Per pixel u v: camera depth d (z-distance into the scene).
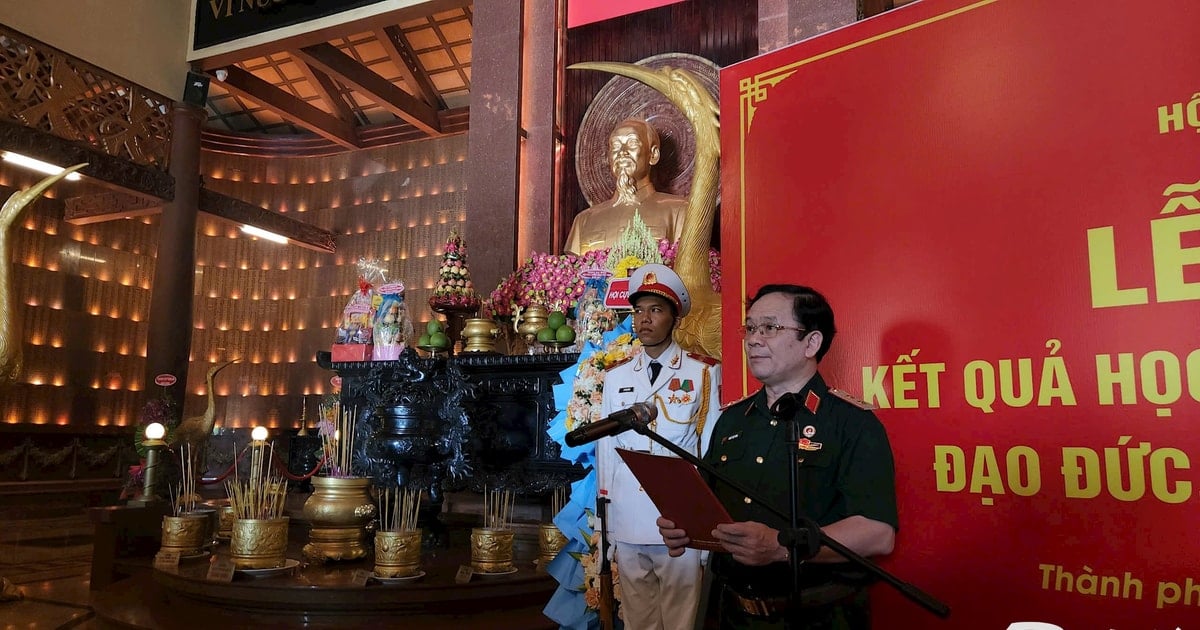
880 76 2.66
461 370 5.33
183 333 11.41
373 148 16.70
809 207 2.79
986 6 2.43
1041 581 2.20
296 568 4.04
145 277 14.98
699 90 6.04
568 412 3.42
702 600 1.99
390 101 14.30
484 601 3.84
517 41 8.09
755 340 1.93
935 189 2.50
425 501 5.12
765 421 1.96
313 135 17.06
